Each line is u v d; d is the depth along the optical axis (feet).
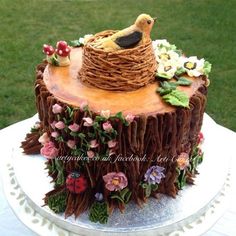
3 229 2.18
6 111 3.38
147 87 1.76
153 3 5.09
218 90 3.65
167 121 1.63
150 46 1.76
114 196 1.73
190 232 1.72
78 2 5.12
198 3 5.06
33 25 4.61
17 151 2.06
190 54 4.14
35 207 1.78
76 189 1.71
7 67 3.89
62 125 1.64
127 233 1.64
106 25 4.65
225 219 2.20
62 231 1.71
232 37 4.40
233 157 2.27
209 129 2.23
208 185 1.87
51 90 1.75
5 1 5.11
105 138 1.60
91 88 1.76
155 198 1.79
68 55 1.94
